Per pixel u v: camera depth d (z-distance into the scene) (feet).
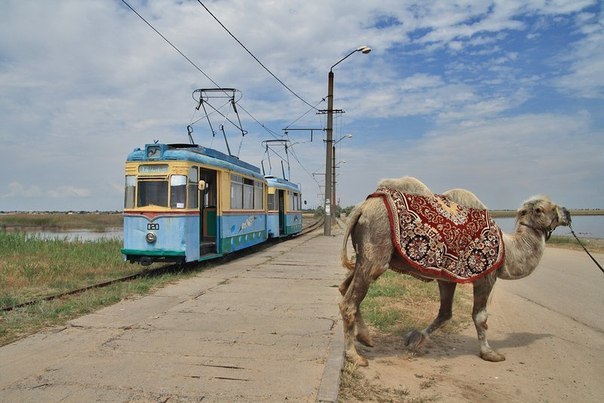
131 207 41.24
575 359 20.66
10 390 14.67
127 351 18.67
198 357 17.98
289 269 43.91
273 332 21.66
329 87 92.94
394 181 19.86
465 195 20.61
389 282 36.17
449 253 18.69
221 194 48.16
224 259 51.83
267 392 14.67
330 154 94.58
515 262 20.31
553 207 20.77
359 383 16.60
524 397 16.38
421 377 17.75
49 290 32.32
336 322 23.65
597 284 42.50
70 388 14.87
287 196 88.28
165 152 41.22
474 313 20.25
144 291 32.12
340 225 158.40
